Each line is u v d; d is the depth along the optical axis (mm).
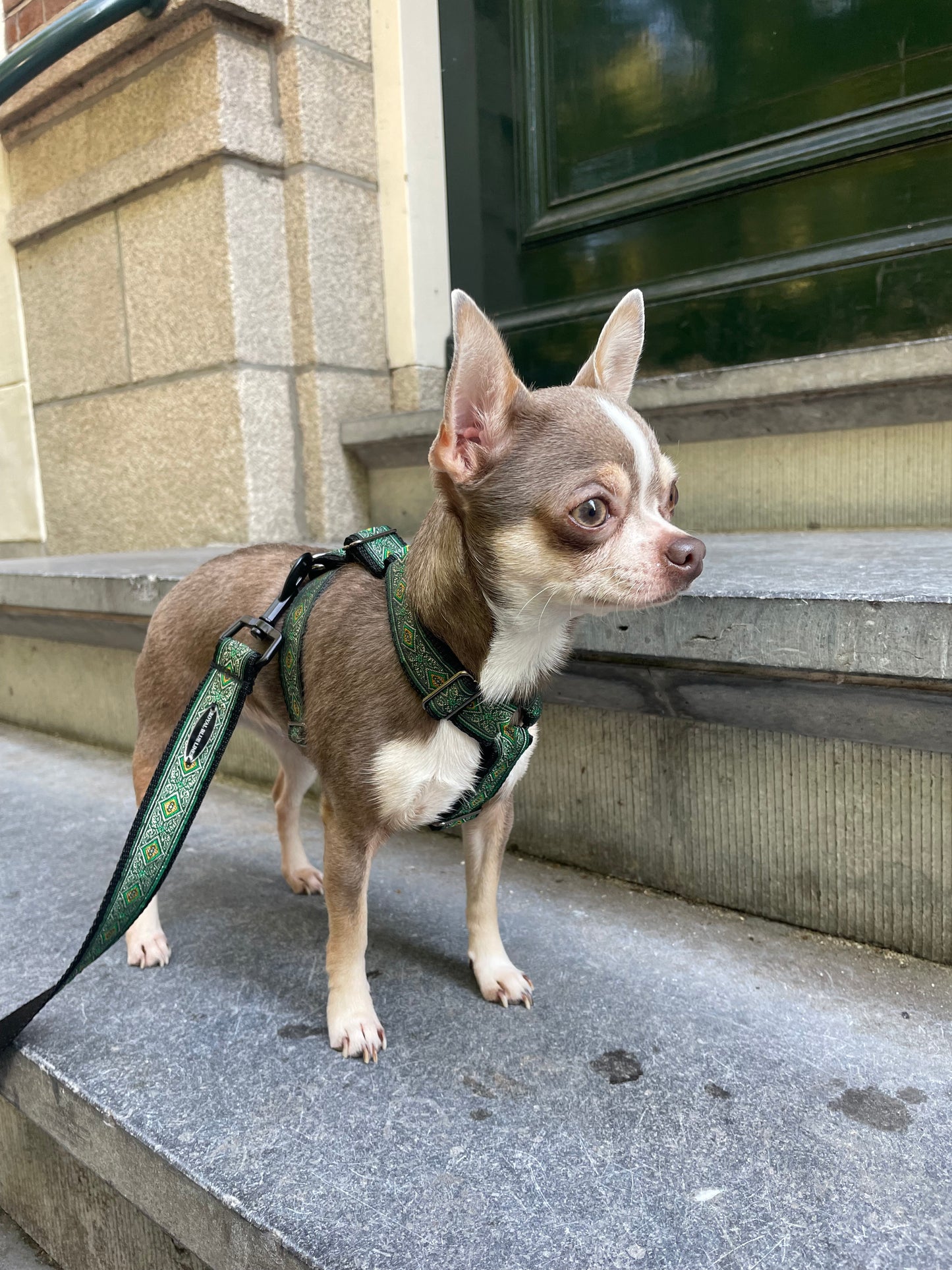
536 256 963
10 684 993
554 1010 429
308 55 934
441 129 1014
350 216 995
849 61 750
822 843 489
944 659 384
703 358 854
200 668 488
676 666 468
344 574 429
